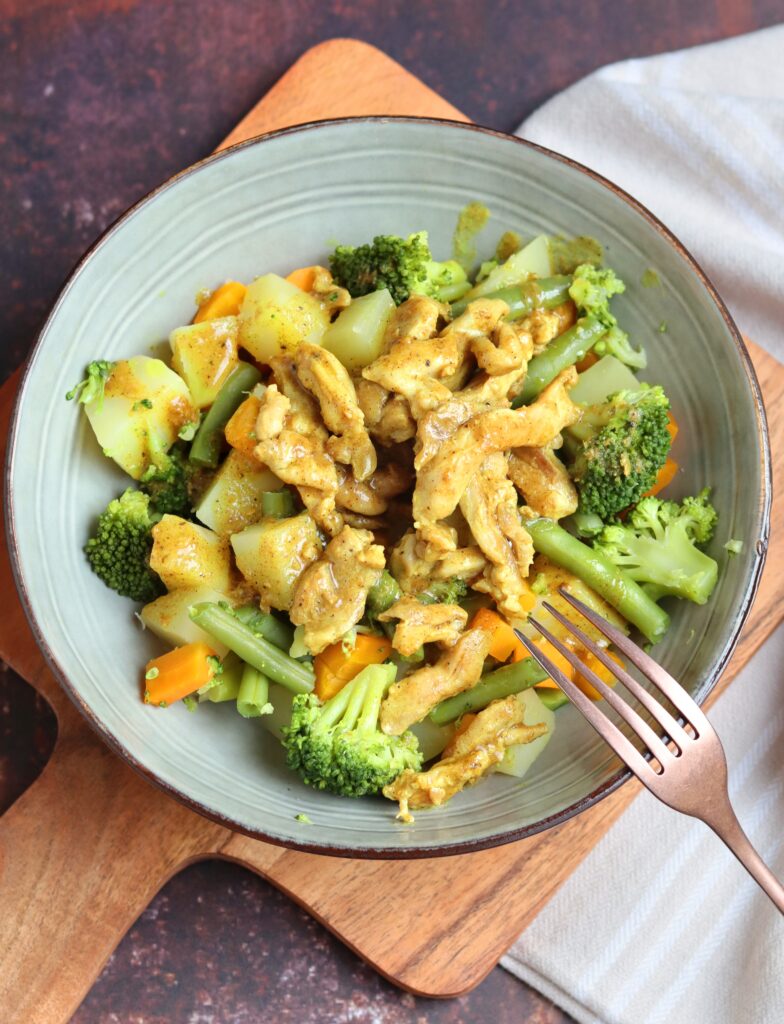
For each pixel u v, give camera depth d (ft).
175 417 1.77
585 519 1.77
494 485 1.74
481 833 1.64
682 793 1.62
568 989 1.94
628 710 1.64
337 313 1.82
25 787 1.98
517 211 1.85
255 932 1.94
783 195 2.10
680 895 1.96
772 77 2.15
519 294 1.83
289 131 1.76
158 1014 1.92
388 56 2.16
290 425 1.74
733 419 1.76
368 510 1.76
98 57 2.14
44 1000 1.79
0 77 2.13
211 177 1.76
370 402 1.74
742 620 1.69
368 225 1.87
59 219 2.11
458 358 1.75
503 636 1.76
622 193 1.78
